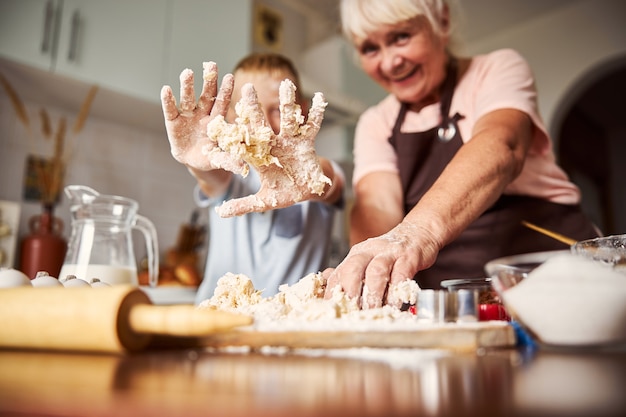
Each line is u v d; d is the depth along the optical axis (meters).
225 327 0.37
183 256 1.82
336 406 0.21
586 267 0.39
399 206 1.10
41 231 1.51
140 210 1.94
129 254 0.89
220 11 1.92
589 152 4.12
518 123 0.94
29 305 0.38
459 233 0.73
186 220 2.09
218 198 1.12
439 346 0.39
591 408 0.20
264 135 0.57
